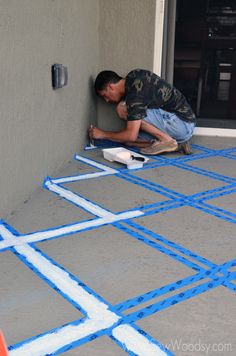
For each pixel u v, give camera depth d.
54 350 1.19
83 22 2.99
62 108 2.71
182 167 2.91
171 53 3.50
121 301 1.41
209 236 1.89
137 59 3.46
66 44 2.67
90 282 1.52
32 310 1.36
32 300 1.41
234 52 4.57
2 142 1.89
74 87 2.92
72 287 1.48
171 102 3.09
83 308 1.37
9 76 1.91
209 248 1.78
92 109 3.48
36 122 2.29
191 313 1.36
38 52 2.23
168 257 1.70
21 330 1.27
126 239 1.84
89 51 3.23
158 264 1.65
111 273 1.58
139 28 3.37
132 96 2.95
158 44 3.39
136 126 3.00
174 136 3.21
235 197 2.37
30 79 2.16
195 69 5.07
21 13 1.98
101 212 2.12
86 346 1.21
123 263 1.65
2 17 1.80
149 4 3.29
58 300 1.41
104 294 1.45
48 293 1.45
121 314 1.35
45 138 2.45
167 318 1.33
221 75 5.49
